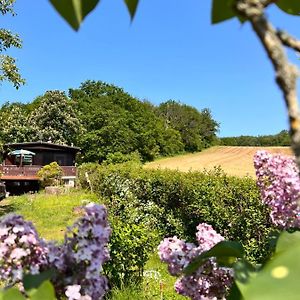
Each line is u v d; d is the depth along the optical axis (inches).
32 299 28.2
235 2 16.5
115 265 266.4
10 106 2369.6
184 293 59.2
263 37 15.7
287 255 24.8
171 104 2928.2
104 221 53.4
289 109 14.4
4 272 49.1
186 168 1897.1
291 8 31.6
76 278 48.9
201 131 2898.6
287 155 83.2
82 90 2444.6
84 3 26.3
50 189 1014.4
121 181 655.8
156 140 2416.3
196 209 413.7
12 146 1403.8
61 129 1963.6
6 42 544.4
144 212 499.2
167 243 62.0
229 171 1568.7
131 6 27.6
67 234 52.4
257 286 23.4
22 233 51.3
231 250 40.3
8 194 1090.1
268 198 79.8
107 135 2046.0
